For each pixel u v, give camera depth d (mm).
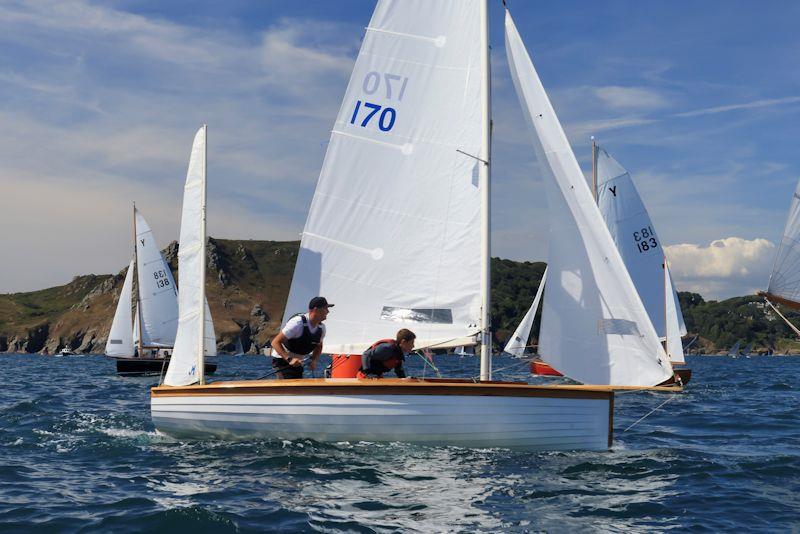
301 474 7961
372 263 10531
